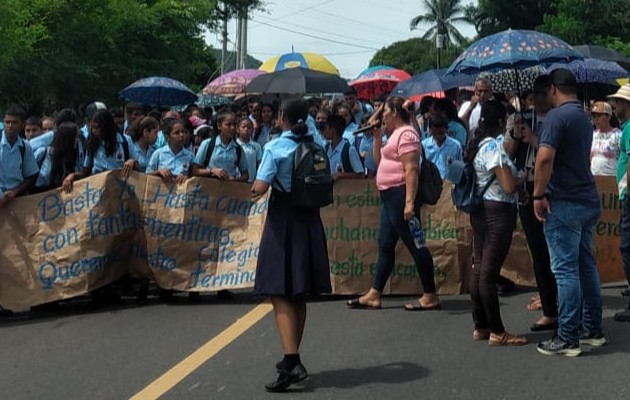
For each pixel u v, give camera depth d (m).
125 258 8.01
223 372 5.68
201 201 7.98
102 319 7.38
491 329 6.16
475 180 6.09
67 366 5.96
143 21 20.91
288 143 5.39
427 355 5.97
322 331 6.70
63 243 7.71
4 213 7.68
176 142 8.16
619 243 8.10
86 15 18.98
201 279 7.96
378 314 7.28
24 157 7.81
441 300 7.81
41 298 7.65
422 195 7.13
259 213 8.04
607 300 7.66
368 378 5.48
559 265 5.84
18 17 15.95
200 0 24.28
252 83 12.57
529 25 32.66
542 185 5.70
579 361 5.72
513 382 5.32
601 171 8.23
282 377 5.25
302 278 5.28
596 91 13.04
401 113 7.12
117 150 8.12
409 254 8.02
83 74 19.34
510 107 9.12
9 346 6.58
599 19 27.97
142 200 7.94
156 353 6.19
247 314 7.34
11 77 17.50
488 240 6.10
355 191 8.05
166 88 15.06
